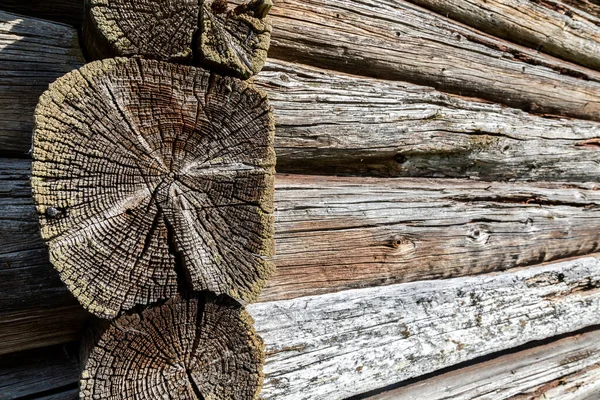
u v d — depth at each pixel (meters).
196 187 0.73
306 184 1.03
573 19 1.47
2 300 0.80
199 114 0.72
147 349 0.75
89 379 0.74
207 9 0.71
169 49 0.71
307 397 0.96
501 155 1.25
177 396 0.77
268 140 0.75
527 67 1.33
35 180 0.67
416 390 1.15
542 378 1.31
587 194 1.44
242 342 0.79
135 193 0.71
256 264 0.76
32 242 0.82
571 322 1.31
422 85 1.16
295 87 1.00
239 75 0.74
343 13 1.04
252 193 0.75
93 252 0.70
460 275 1.20
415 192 1.13
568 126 1.41
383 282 1.10
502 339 1.18
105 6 0.70
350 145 1.06
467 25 1.26
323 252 1.03
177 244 0.72
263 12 0.74
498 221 1.23
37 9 0.86
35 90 0.83
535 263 1.35
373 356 1.02
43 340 0.85
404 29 1.12
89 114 0.69
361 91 1.06
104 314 0.72
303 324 0.98
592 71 1.54
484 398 1.20
